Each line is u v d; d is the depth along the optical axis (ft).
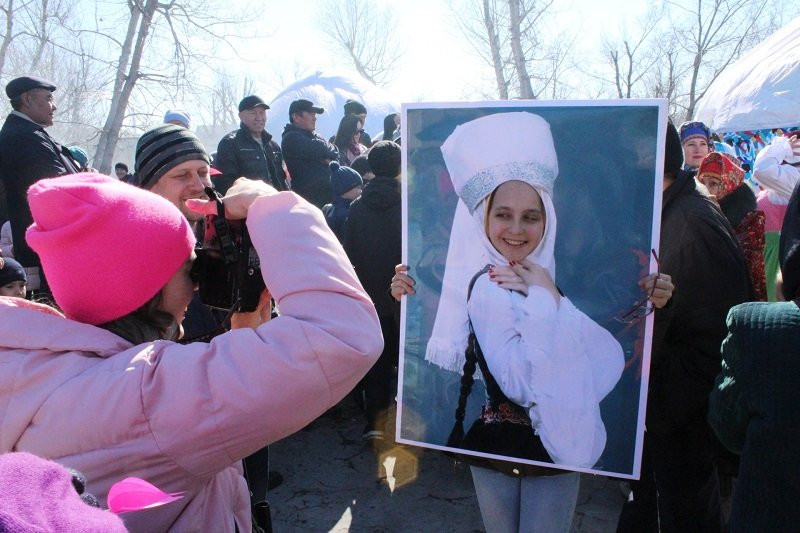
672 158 7.39
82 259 3.42
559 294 6.55
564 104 6.35
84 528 2.15
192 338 4.30
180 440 3.22
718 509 7.70
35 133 14.32
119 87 35.68
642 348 6.42
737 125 31.32
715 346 7.22
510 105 6.47
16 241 14.35
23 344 3.38
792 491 4.71
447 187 6.71
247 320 4.87
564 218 6.48
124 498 2.77
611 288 6.44
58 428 3.20
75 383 3.26
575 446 6.54
